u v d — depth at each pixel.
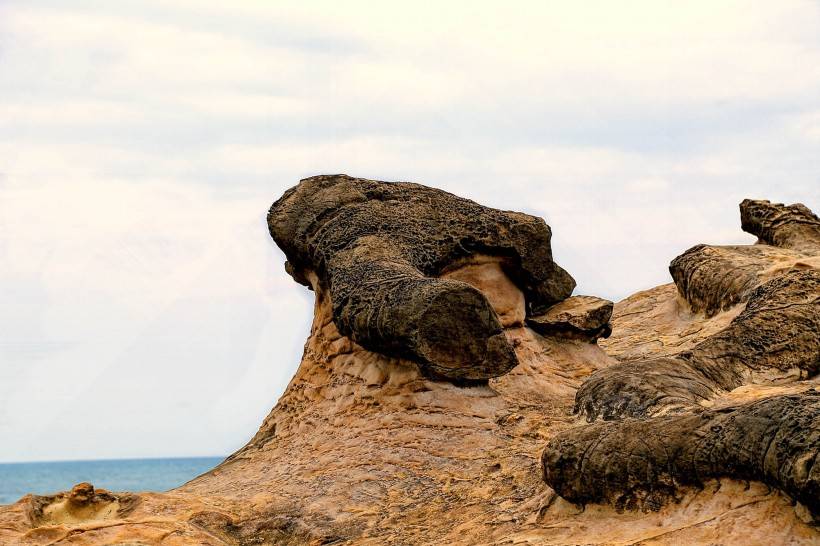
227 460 15.39
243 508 12.60
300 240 16.34
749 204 20.92
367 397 14.41
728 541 9.02
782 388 12.70
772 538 8.88
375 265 14.68
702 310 18.94
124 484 95.62
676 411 11.10
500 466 12.32
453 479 12.36
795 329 13.76
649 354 17.50
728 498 9.42
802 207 20.41
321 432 14.46
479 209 16.53
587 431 10.49
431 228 16.05
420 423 13.61
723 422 9.61
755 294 14.93
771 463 8.95
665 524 9.59
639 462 9.93
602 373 12.75
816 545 8.67
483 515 11.21
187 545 11.34
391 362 14.38
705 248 19.59
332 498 12.40
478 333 13.76
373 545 11.21
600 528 9.97
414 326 13.50
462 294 13.65
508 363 13.95
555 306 17.11
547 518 10.55
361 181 16.86
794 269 17.44
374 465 12.97
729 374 13.16
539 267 16.62
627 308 22.16
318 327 16.14
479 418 13.59
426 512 11.74
